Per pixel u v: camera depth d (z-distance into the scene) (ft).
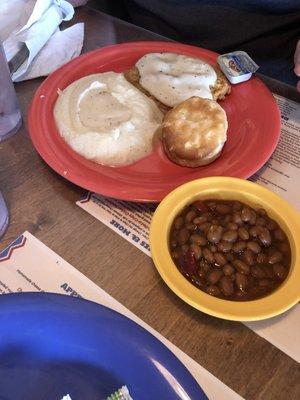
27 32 3.04
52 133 2.52
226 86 2.80
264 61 4.04
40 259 2.04
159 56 2.96
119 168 2.38
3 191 2.32
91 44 3.32
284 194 2.33
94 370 1.59
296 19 3.82
